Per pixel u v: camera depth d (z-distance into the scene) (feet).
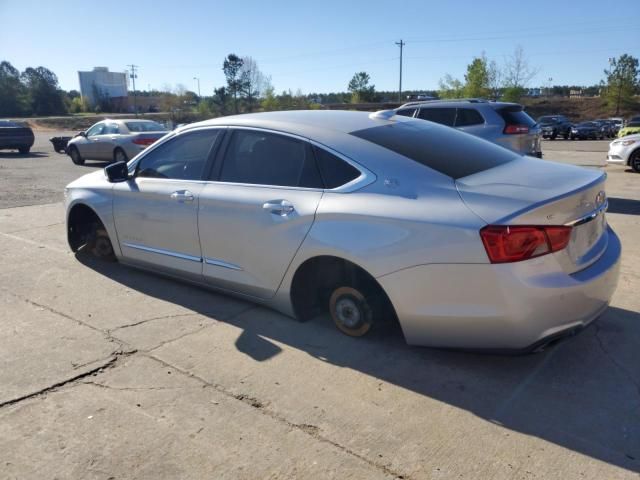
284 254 11.92
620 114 233.55
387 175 10.87
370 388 10.20
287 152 12.37
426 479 7.82
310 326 12.78
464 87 211.41
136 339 12.27
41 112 301.63
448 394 9.98
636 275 16.26
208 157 13.85
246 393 10.07
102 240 17.63
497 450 8.43
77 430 8.97
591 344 11.87
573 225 9.77
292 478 7.86
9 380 10.50
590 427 8.99
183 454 8.39
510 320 9.37
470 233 9.37
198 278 14.17
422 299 10.07
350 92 282.36
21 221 24.40
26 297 14.85
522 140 30.22
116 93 394.73
